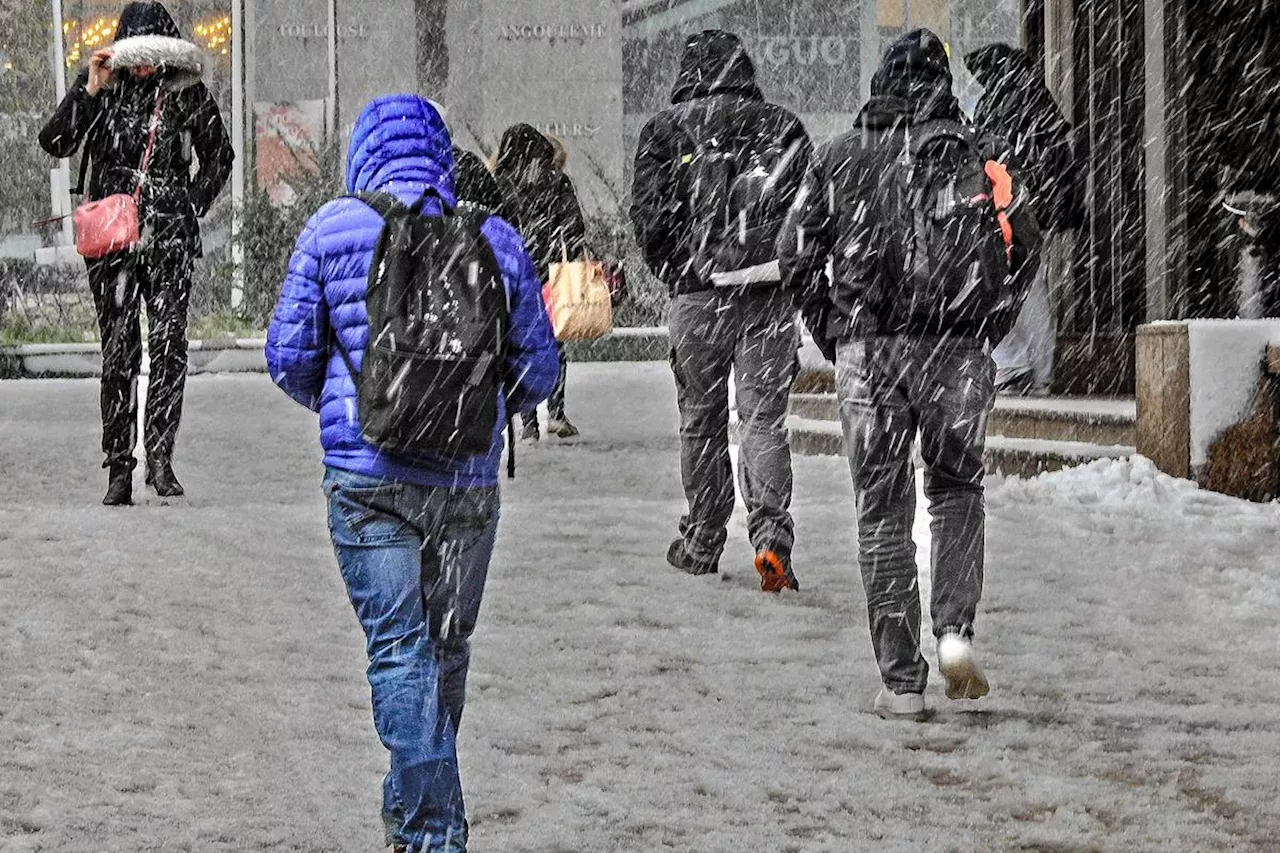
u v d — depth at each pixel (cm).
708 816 870
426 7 5678
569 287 2339
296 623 1312
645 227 1449
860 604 1398
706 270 1430
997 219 1045
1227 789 910
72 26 5475
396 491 770
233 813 870
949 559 1051
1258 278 2438
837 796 902
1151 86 2430
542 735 1016
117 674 1154
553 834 841
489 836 838
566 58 5906
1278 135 2433
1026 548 1612
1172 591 1420
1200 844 827
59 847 816
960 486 1062
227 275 4788
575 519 1833
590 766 957
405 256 770
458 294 773
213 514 1820
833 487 2095
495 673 1166
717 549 1520
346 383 778
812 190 1058
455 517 787
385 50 5631
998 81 2195
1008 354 2491
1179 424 1892
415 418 758
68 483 2123
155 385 1953
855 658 1212
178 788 912
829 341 1084
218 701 1088
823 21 6475
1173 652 1220
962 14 6500
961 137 1044
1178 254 2428
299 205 4841
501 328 785
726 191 1417
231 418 3062
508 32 5844
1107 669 1171
